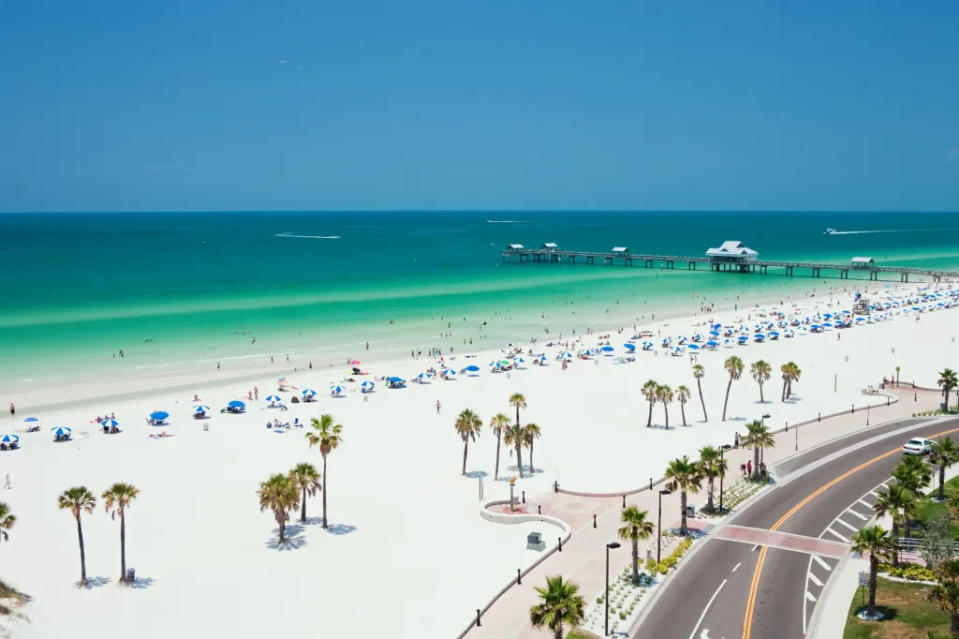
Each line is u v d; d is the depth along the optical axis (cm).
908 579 5109
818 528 6003
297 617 4866
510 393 11069
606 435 9000
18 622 4678
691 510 6359
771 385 11362
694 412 10062
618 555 5609
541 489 7144
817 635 4450
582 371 12425
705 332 15600
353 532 6206
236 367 12631
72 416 9725
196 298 19850
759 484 7019
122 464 7931
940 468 6538
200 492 7125
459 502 6869
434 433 9125
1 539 5988
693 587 5072
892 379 11431
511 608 4878
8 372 11938
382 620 4816
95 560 5678
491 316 17950
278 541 6025
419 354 13775
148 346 14012
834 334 15150
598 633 4522
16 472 7656
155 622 4794
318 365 12888
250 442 8725
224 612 4934
